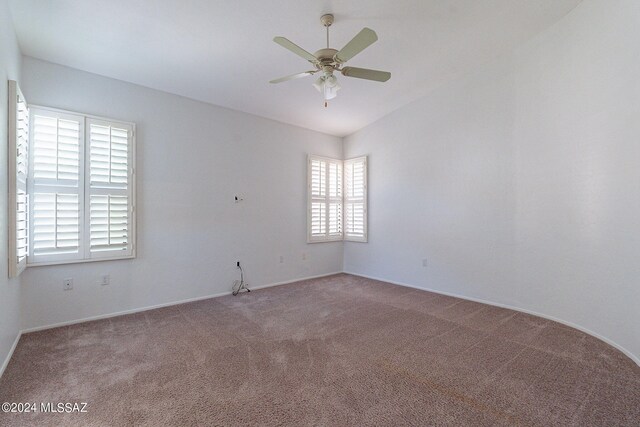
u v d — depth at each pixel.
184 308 3.64
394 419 1.72
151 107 3.60
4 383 2.06
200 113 3.99
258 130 4.58
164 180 3.68
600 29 2.72
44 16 2.42
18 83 2.68
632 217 2.43
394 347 2.63
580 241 2.98
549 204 3.27
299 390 2.00
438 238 4.38
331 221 5.54
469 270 4.04
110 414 1.76
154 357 2.44
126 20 2.52
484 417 1.74
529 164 3.46
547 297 3.31
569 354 2.49
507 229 3.67
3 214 2.24
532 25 3.17
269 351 2.55
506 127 3.66
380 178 5.15
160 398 1.91
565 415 1.76
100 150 3.23
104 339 2.76
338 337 2.84
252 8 2.49
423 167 4.55
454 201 4.19
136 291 3.50
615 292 2.61
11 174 2.37
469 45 3.41
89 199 3.16
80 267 3.15
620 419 1.72
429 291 4.45
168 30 2.67
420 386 2.04
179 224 3.80
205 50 2.99
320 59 2.40
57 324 3.03
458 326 3.12
